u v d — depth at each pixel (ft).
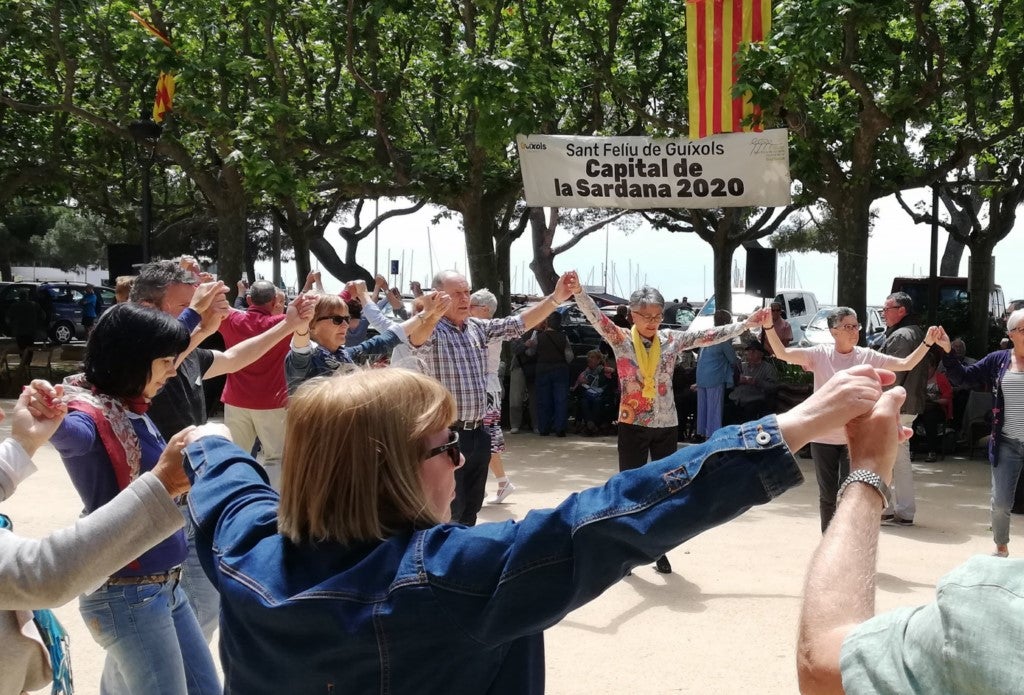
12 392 58.23
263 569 5.75
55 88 65.36
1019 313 23.32
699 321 71.00
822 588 4.87
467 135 50.78
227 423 21.93
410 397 5.93
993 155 65.46
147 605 10.40
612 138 43.19
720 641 18.12
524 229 62.49
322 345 18.88
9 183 66.85
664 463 5.17
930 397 41.09
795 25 37.60
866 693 4.07
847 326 23.31
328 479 5.69
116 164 75.15
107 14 54.80
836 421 5.00
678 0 52.06
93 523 6.96
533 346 49.16
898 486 28.76
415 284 31.60
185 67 50.11
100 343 10.66
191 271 15.52
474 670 5.42
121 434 10.50
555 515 5.27
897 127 43.65
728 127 41.11
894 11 39.83
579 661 17.08
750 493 4.90
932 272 51.42
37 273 156.35
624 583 21.91
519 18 52.44
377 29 50.57
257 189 47.14
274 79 52.65
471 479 20.48
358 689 5.39
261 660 5.65
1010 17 44.98
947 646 3.76
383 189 53.78
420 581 5.35
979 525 28.71
